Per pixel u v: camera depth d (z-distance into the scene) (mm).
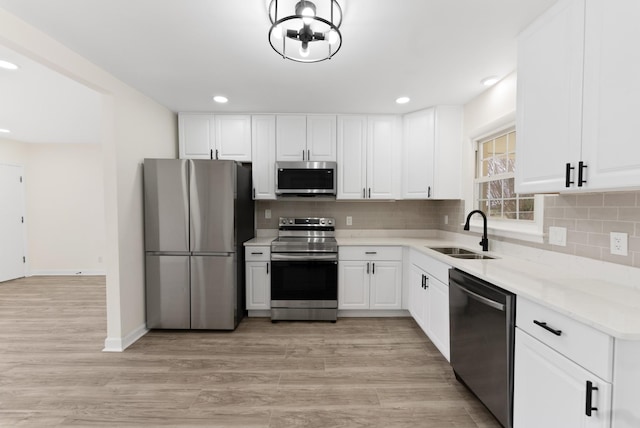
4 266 4492
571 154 1283
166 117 3080
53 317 3117
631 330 872
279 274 2996
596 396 939
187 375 2049
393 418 1646
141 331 2674
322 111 3180
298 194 3211
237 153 3246
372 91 2582
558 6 1353
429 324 2404
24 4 1460
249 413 1681
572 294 1226
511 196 2348
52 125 3762
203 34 1732
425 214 3627
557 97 1366
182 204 2705
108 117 2314
